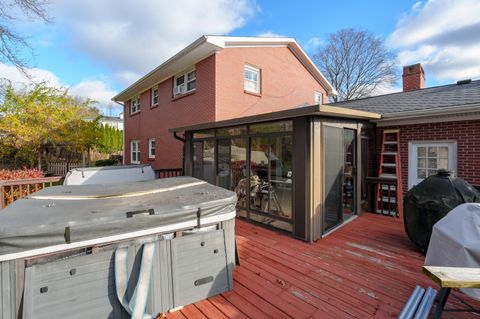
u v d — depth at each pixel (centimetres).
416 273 307
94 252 211
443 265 244
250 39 864
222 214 281
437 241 255
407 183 590
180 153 966
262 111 945
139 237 229
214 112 789
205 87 829
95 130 1210
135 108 1360
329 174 461
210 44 752
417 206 366
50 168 1291
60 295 194
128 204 257
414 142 580
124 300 211
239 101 858
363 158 600
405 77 934
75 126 1113
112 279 213
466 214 246
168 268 239
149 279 220
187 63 885
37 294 187
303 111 391
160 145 1089
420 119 559
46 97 1041
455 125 519
